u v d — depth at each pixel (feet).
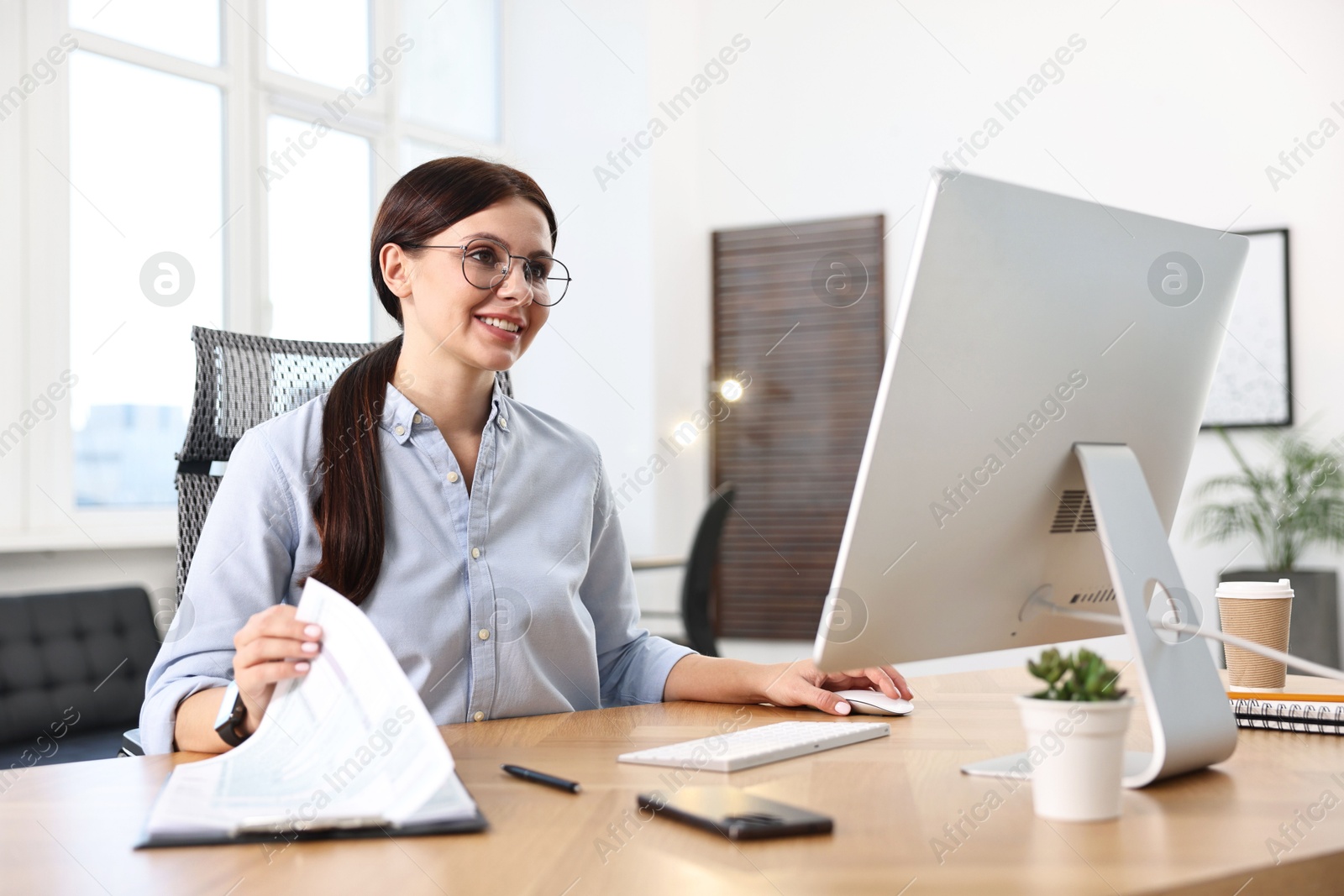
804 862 2.03
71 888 1.93
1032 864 2.01
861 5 15.47
